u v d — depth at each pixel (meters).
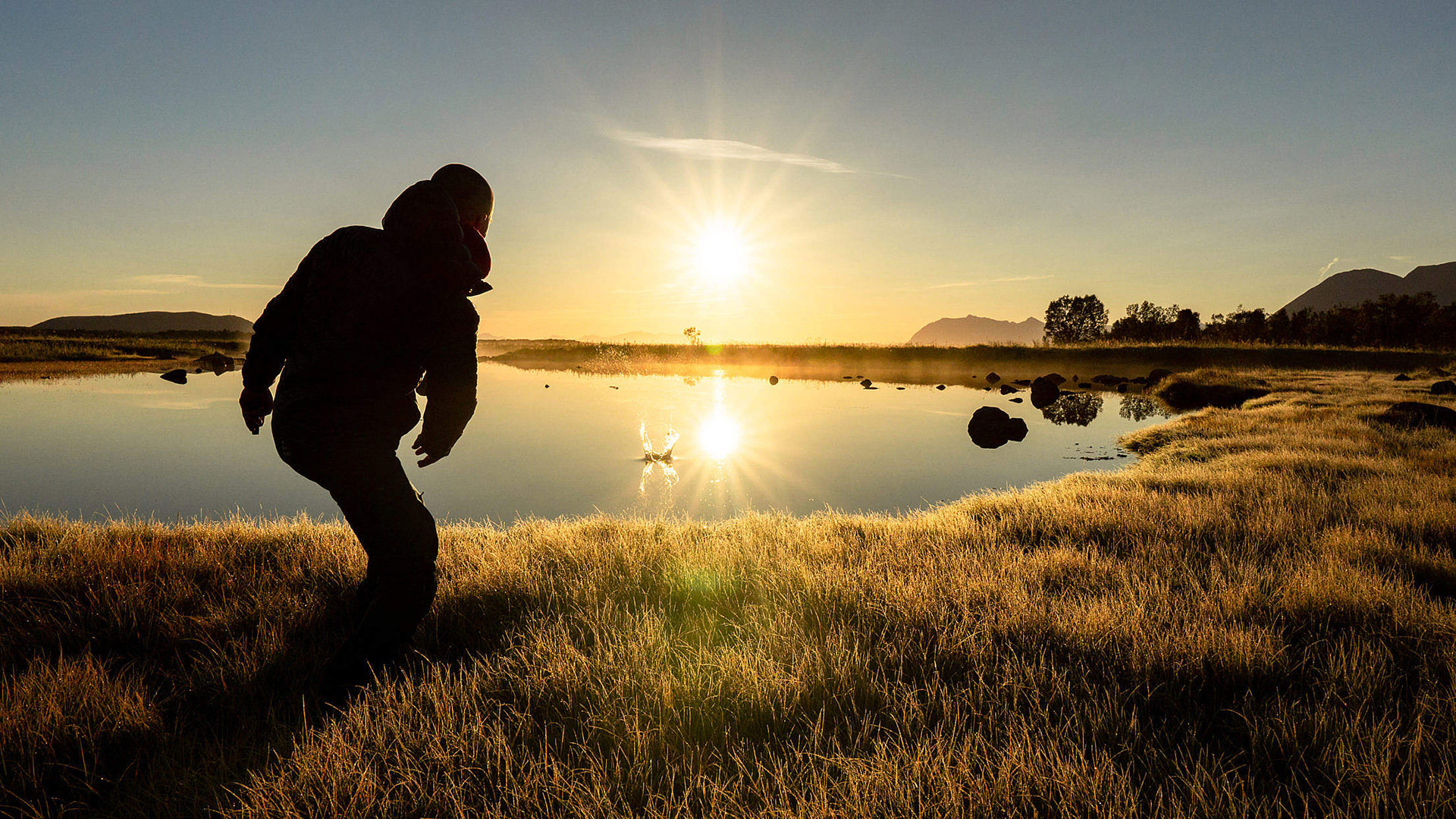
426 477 9.81
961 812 1.87
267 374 2.61
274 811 1.90
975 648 2.98
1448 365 32.84
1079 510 6.08
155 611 3.29
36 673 2.59
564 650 2.92
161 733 2.31
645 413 18.48
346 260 2.35
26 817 1.90
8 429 14.08
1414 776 2.00
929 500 8.62
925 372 39.56
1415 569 4.20
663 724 2.39
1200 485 7.38
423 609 2.75
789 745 2.27
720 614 3.62
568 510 7.96
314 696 2.58
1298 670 2.82
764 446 13.12
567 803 1.94
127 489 8.80
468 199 2.71
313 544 4.54
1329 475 7.55
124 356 43.16
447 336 2.47
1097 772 2.00
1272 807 1.95
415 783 2.04
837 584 3.85
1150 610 3.46
